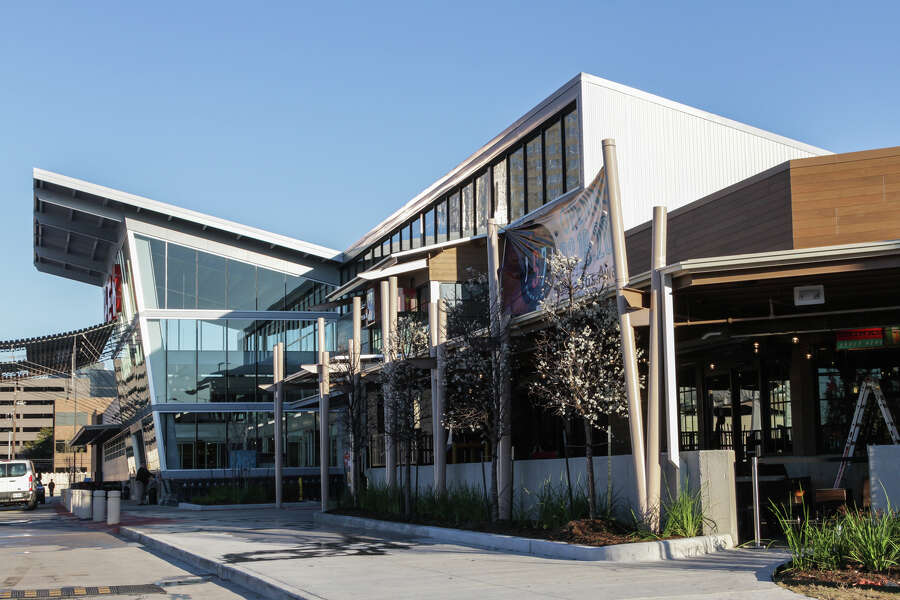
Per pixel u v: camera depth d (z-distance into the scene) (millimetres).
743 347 19031
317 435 43656
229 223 43031
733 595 8438
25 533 21969
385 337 21891
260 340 43625
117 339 47375
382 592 9445
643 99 25484
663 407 14461
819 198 15414
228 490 34812
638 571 10531
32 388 150375
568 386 14047
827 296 14977
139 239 43094
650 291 13602
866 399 15781
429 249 28484
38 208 44969
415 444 24797
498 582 9984
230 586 11391
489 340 16828
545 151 27109
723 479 12633
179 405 41938
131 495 47938
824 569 9594
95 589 11109
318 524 21562
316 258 44969
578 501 14500
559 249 16516
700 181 25766
